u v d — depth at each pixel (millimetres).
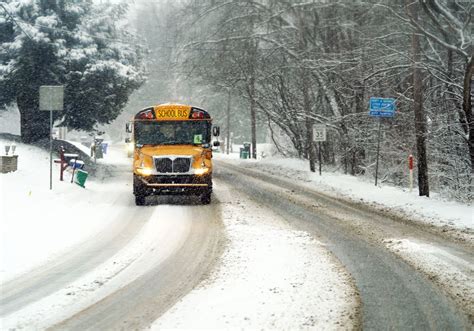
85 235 11828
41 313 6711
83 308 6902
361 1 27000
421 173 19062
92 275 8531
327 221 13945
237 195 19594
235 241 11117
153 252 10180
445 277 8438
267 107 37312
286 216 14664
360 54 26188
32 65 26219
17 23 25172
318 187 23109
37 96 27422
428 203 16938
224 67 35031
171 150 16672
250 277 8312
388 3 24750
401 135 26641
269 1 32562
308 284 7941
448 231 12594
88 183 22516
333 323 6277
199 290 7660
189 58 35125
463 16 22312
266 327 6117
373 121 27797
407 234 12203
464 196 17891
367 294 7484
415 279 8312
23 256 9742
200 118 17547
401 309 6828
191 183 16453
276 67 33594
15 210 14031
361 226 13242
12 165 19062
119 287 7855
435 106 22859
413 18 19438
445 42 20109
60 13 27719
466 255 9992
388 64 24188
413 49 19734
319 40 30906
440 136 21969
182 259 9609
